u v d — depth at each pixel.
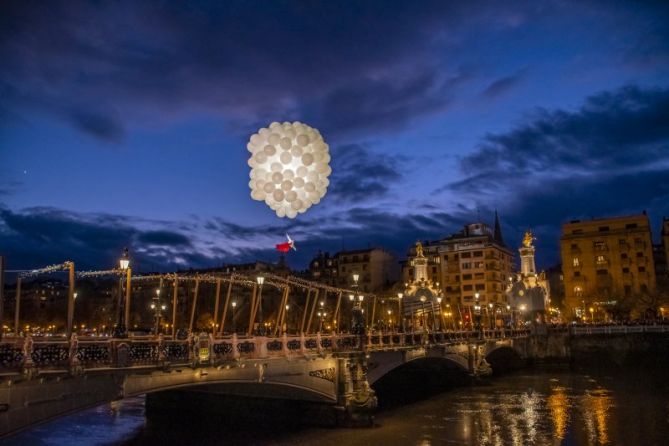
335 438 35.59
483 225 140.50
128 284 24.41
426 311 70.12
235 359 29.20
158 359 24.89
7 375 18.97
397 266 146.75
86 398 22.31
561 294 156.25
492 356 79.25
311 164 17.20
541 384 64.81
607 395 54.97
